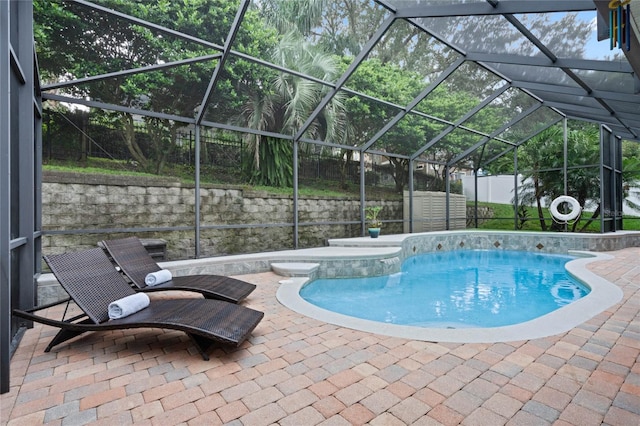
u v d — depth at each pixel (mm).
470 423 1884
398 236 10305
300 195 9039
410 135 10508
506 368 2537
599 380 2352
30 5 3510
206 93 6297
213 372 2531
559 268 8656
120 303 2924
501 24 5719
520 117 10695
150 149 6660
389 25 6035
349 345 3012
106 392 2256
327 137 9547
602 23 3607
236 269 6492
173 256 6762
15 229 3428
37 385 2352
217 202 7551
